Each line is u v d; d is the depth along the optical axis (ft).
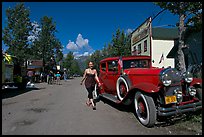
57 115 22.15
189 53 58.70
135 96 18.92
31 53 136.46
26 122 19.31
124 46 105.50
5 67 42.42
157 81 17.70
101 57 148.66
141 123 18.44
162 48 80.02
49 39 159.02
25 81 55.06
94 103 27.63
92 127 17.57
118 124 18.38
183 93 18.74
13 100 33.45
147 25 80.64
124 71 23.35
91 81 26.27
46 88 59.47
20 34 121.39
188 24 44.86
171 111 16.81
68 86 69.21
